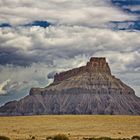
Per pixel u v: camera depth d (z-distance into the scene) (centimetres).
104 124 14012
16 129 11706
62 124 14188
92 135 9475
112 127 12600
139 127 12525
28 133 10256
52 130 11506
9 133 10069
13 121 15925
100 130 11419
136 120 15862
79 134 9838
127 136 9262
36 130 11450
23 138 8100
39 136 8875
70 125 13638
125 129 11806
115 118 17325
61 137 7512
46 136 8856
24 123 14775
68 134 9750
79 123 14675
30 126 13200
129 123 14388
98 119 16938
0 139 7244
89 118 17725
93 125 13562
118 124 13988
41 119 17212
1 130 11150
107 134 9956
